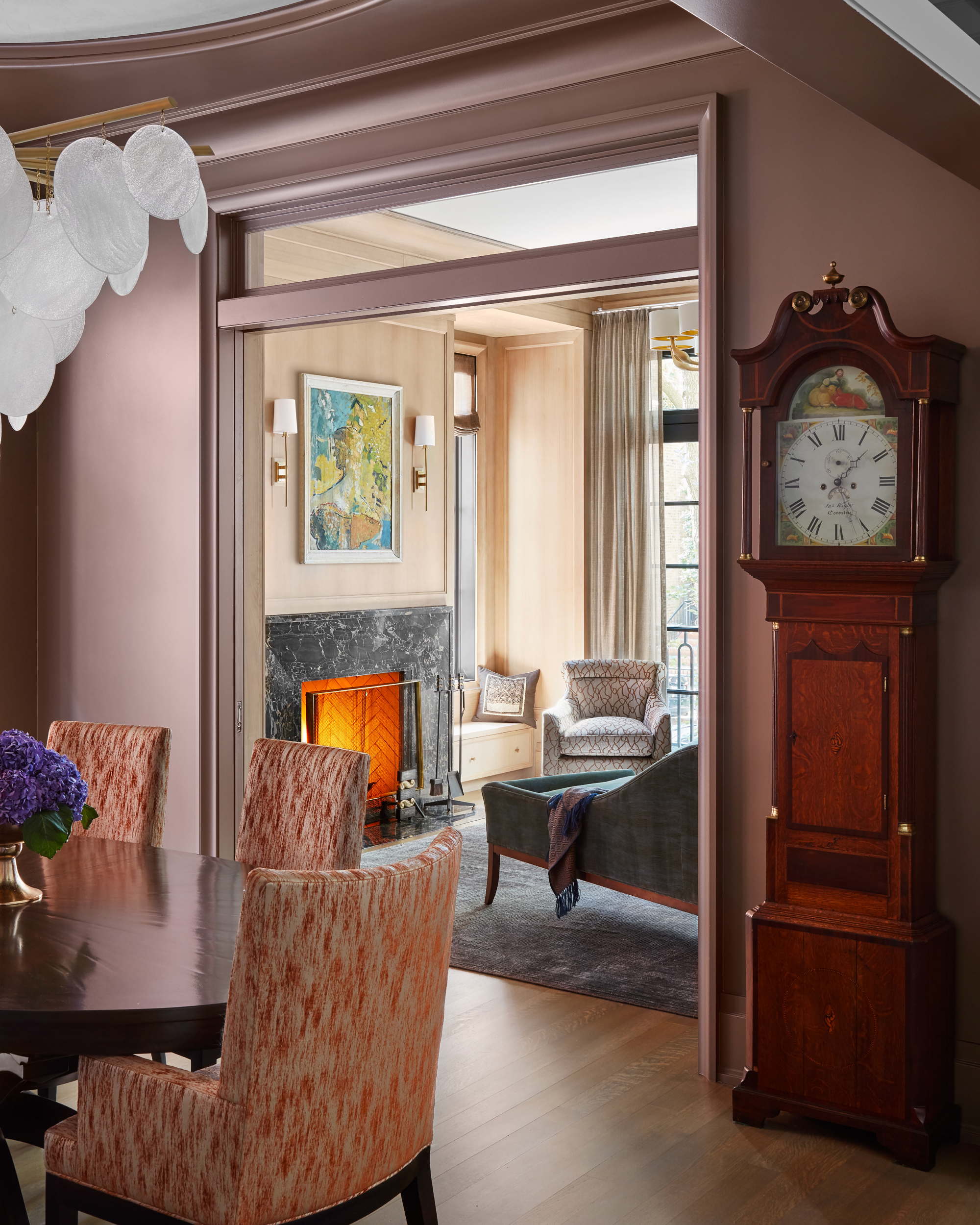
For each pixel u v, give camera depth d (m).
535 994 4.23
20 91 4.23
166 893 2.75
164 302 4.77
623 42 3.62
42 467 5.21
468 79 3.92
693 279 3.71
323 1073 1.97
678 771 4.42
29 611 5.25
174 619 4.79
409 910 2.06
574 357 8.19
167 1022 2.04
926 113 2.48
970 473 3.19
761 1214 2.75
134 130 4.57
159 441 4.81
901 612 3.07
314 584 6.70
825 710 3.18
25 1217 2.30
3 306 2.59
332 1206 2.04
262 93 4.23
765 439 3.27
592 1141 3.12
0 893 2.64
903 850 3.07
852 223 3.33
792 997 3.17
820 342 3.13
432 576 7.53
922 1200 2.82
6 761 2.59
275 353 6.42
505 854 5.27
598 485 8.17
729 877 3.55
